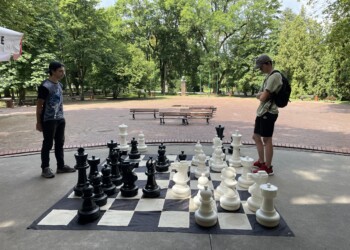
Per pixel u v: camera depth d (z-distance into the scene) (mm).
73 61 26156
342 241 2523
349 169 4691
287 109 17609
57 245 2439
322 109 17609
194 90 44750
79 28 24250
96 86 29422
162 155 4531
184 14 32188
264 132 4270
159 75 38219
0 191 3738
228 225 2773
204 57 33969
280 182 4047
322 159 5324
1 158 5465
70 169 4547
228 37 33906
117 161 4023
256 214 2828
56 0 23516
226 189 3223
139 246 2410
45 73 20484
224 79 36281
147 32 34688
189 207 3162
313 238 2566
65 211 3090
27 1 15539
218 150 4570
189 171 4422
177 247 2395
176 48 34844
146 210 3086
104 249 2369
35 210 3162
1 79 19438
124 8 33562
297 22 27672
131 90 29312
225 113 14586
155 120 11875
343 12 12883
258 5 31312
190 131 8906
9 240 2539
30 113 15031
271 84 4109
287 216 2996
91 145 6480
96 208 2918
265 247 2408
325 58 25234
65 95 30125
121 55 28062
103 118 12500
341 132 8828
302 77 27672
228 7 34344
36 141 7363
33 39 20141
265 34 33156
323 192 3680
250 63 32312
